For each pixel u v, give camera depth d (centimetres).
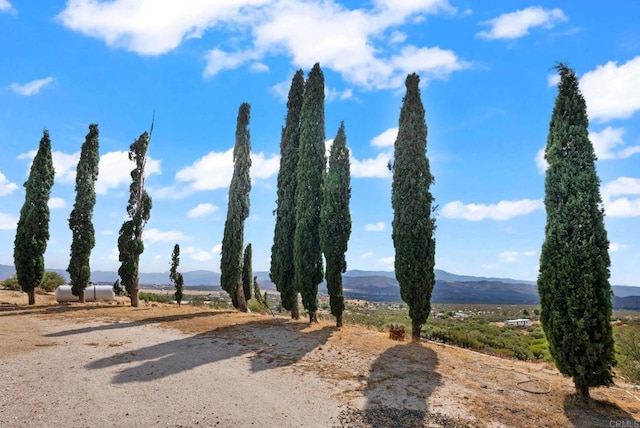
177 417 771
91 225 3022
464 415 814
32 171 2891
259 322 1942
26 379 992
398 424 764
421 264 1522
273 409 828
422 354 1269
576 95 1045
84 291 3020
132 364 1166
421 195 1558
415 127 1612
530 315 7331
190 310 2522
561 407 893
